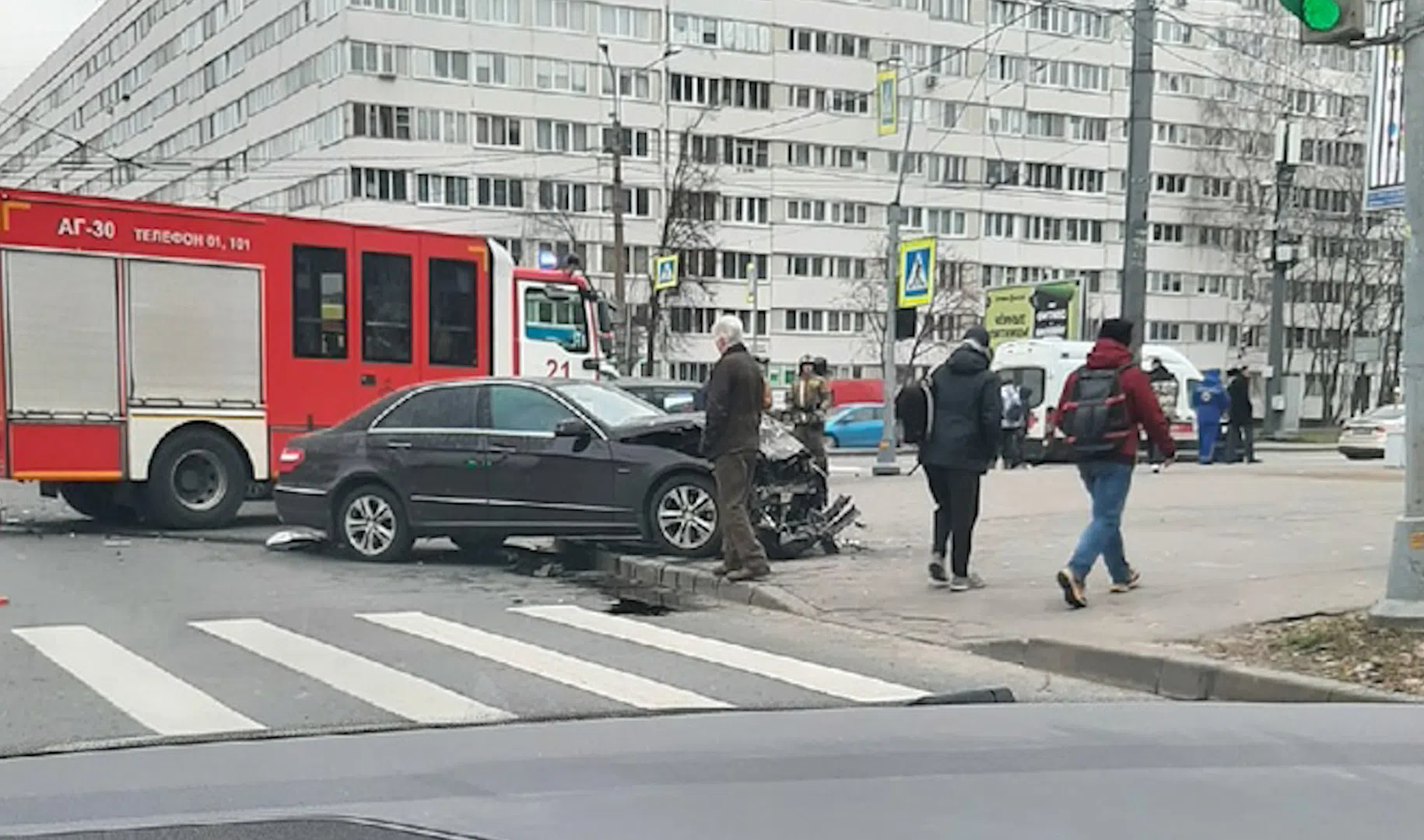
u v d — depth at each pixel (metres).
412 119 54.62
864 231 64.25
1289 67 60.62
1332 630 6.42
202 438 12.66
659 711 2.18
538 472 10.33
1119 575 8.10
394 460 10.70
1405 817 1.38
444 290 14.33
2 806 1.49
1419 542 6.37
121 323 12.16
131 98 76.12
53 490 13.16
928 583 8.98
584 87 57.84
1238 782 1.51
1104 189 70.00
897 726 1.87
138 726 5.39
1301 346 71.44
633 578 10.00
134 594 8.89
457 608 8.55
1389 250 63.47
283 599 8.80
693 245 57.94
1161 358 28.47
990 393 8.48
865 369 63.69
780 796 1.45
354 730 2.03
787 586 8.95
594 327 17.38
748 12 61.22
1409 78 6.46
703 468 10.16
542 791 1.48
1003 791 1.46
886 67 23.69
